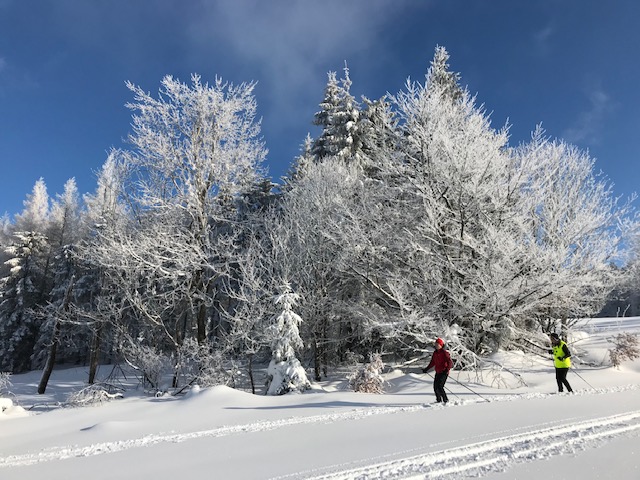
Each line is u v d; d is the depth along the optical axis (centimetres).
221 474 472
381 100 2405
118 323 1888
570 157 1517
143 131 1836
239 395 1191
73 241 3647
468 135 1483
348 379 1413
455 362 1405
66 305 2172
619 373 1259
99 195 2561
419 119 1545
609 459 412
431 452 487
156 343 1867
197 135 1892
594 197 1384
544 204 1437
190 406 1123
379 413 820
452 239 1504
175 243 1752
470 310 1375
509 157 1557
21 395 1967
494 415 704
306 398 1104
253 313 1578
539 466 404
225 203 2011
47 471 566
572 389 1048
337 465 468
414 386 1252
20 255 3450
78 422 1097
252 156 1973
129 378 2114
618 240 1353
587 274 1321
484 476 386
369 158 2328
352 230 1512
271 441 639
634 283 1575
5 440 950
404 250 1526
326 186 1839
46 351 3266
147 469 527
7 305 3303
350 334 1758
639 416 635
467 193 1438
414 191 1526
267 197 2794
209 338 1888
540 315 1552
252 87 1978
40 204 4294
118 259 1727
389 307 1608
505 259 1316
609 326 2147
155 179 1875
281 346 1402
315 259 1691
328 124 2600
